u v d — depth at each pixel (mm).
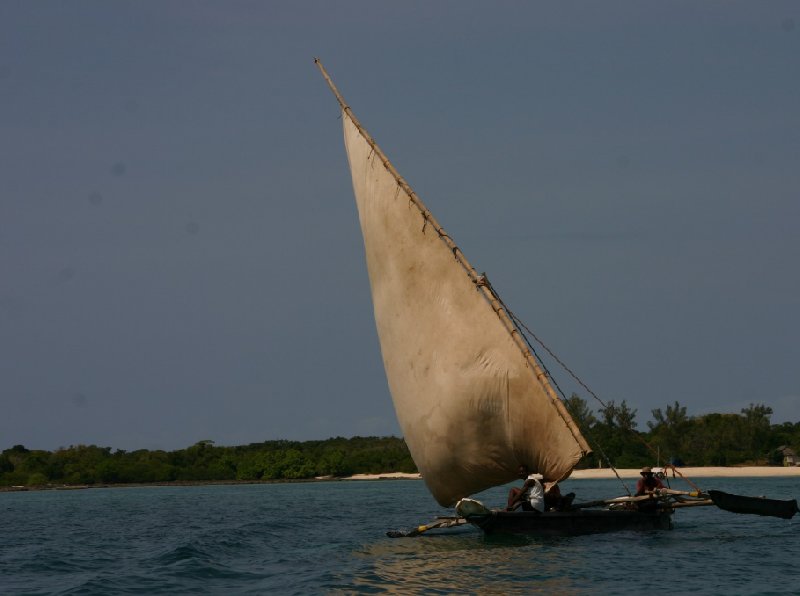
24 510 182125
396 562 68812
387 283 84188
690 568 63938
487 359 77438
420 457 82875
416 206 81812
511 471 79500
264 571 69062
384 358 86125
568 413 75438
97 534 112312
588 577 60656
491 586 58312
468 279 78625
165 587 62438
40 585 66312
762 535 83688
